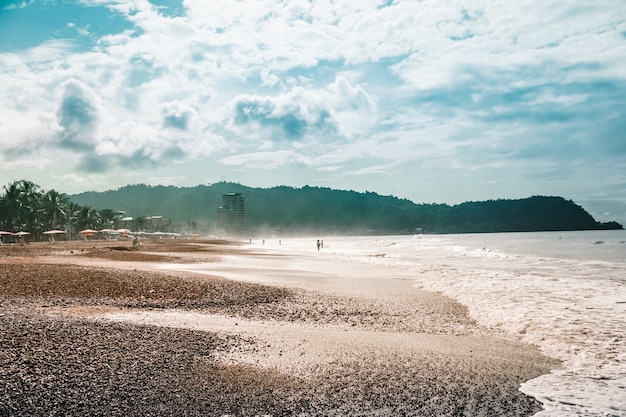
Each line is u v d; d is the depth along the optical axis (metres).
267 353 9.84
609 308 16.36
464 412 6.93
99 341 9.82
